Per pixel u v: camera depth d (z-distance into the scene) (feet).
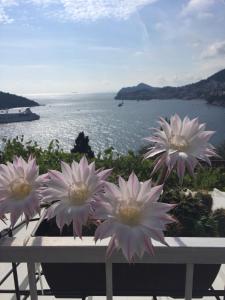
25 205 3.69
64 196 3.72
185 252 3.69
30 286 3.99
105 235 3.32
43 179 3.87
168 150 3.95
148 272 4.60
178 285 4.69
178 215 5.02
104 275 4.63
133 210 3.35
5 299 6.21
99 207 3.45
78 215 3.51
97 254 3.76
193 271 4.21
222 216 5.26
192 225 4.93
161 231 3.32
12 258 3.84
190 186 7.86
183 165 3.80
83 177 3.74
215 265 4.58
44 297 6.21
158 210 3.43
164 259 3.74
